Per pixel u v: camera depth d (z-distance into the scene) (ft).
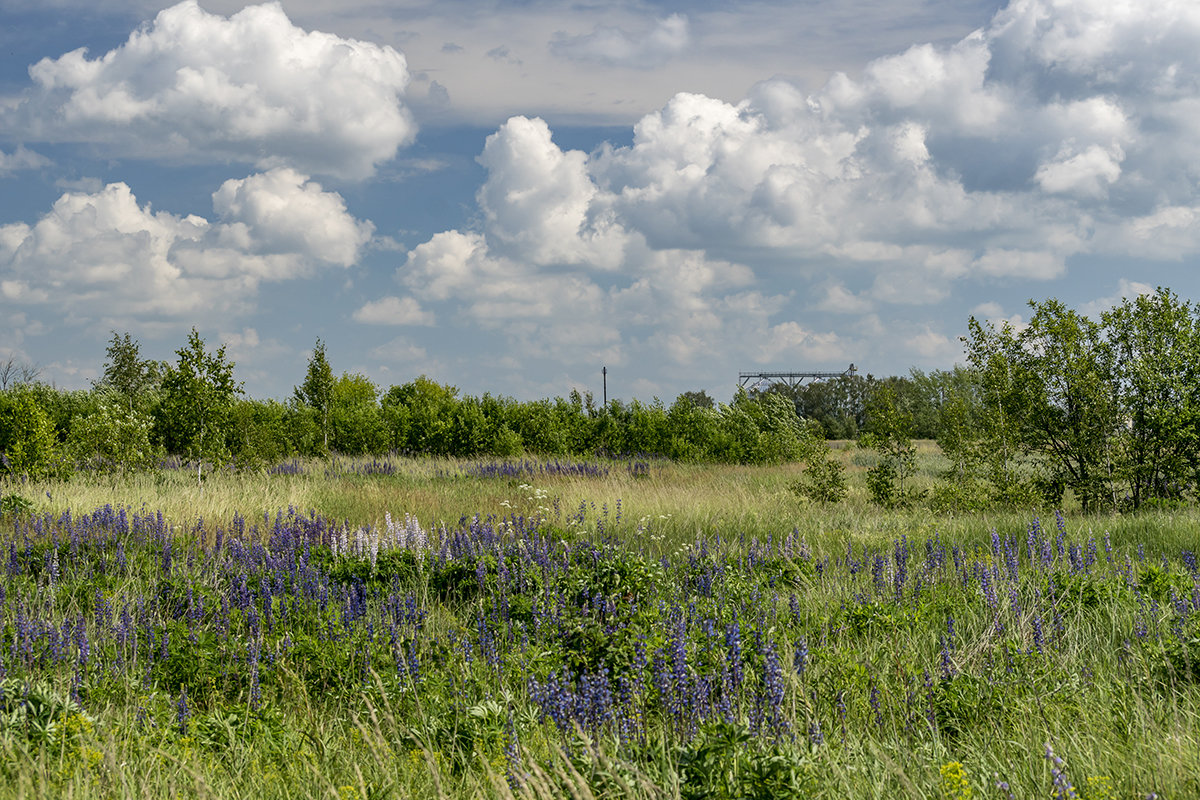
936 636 23.36
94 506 49.83
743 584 30.12
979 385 59.67
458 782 15.29
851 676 19.63
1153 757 14.35
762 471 96.58
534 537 38.40
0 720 16.10
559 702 16.62
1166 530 39.37
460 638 25.17
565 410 120.98
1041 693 18.24
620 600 27.20
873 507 58.08
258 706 19.71
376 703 19.74
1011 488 55.21
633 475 86.89
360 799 14.28
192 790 14.67
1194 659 19.07
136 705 18.85
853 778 14.46
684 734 16.02
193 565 35.45
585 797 12.56
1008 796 13.28
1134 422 54.49
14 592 30.25
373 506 58.23
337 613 27.25
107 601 27.76
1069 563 31.30
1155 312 54.24
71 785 13.47
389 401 153.38
